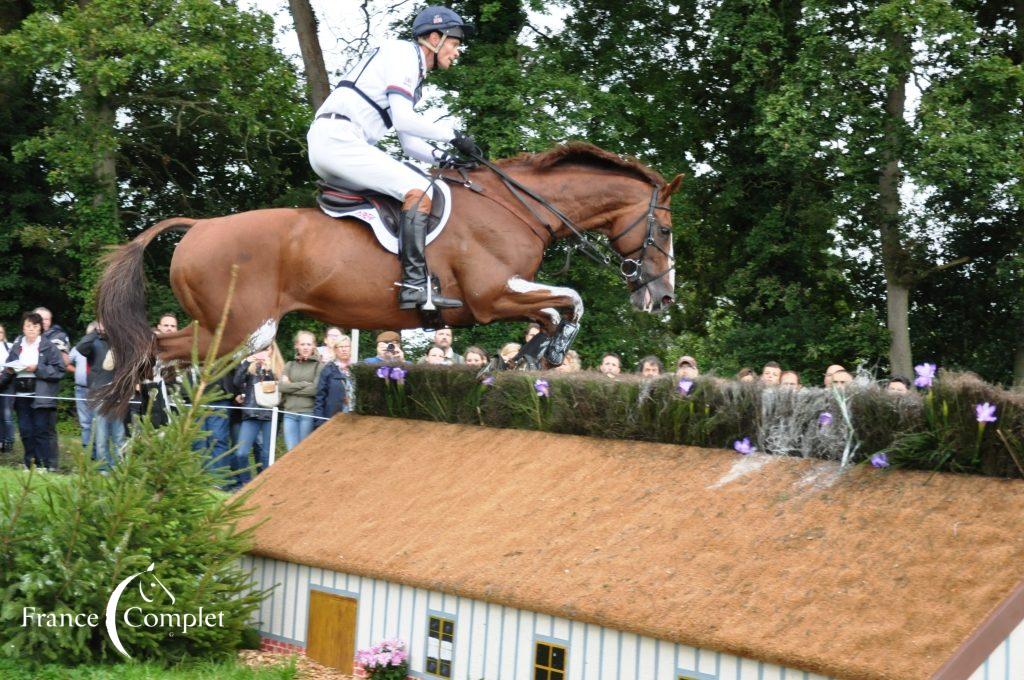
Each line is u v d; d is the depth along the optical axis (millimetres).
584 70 17688
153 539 5117
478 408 6082
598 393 5508
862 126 14109
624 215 6453
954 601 3699
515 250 6117
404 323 6125
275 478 6402
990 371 16625
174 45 15742
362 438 6461
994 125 13359
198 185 20219
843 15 14781
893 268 15508
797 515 4410
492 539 5035
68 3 16844
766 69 14789
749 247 16781
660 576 4371
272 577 5812
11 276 18156
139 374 5949
